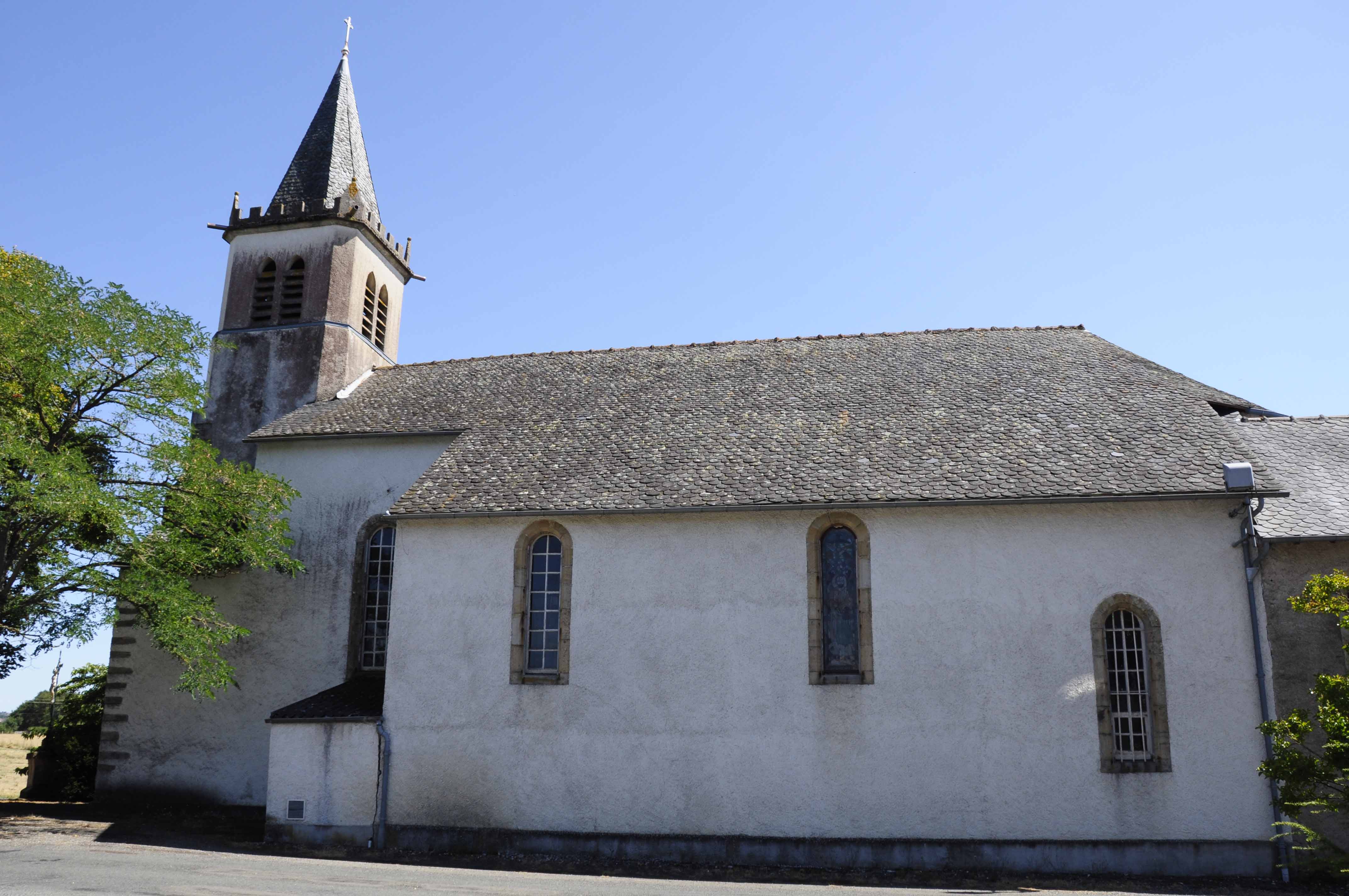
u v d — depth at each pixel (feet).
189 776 77.20
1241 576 58.13
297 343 90.02
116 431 70.18
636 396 79.25
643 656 62.69
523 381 86.12
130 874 47.67
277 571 78.64
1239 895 50.14
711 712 61.16
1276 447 68.80
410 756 64.03
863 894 48.62
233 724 77.25
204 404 87.92
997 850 56.70
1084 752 57.06
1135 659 58.34
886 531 61.62
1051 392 71.46
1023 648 58.75
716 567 63.10
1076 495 58.54
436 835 62.54
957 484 60.90
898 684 59.41
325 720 65.26
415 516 65.98
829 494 61.31
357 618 76.95
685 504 62.49
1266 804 55.31
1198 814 55.67
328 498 79.66
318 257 92.12
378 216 99.45
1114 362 76.02
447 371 91.76
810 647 60.90
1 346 63.87
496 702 63.82
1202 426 64.90
